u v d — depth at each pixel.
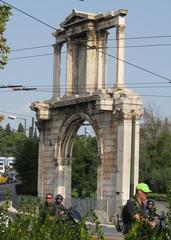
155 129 112.94
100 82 58.81
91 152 84.50
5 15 20.45
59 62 63.84
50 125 64.31
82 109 59.16
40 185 65.12
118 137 54.53
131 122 54.09
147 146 103.19
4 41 20.98
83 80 60.34
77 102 59.09
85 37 61.03
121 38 56.44
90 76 58.94
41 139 65.25
